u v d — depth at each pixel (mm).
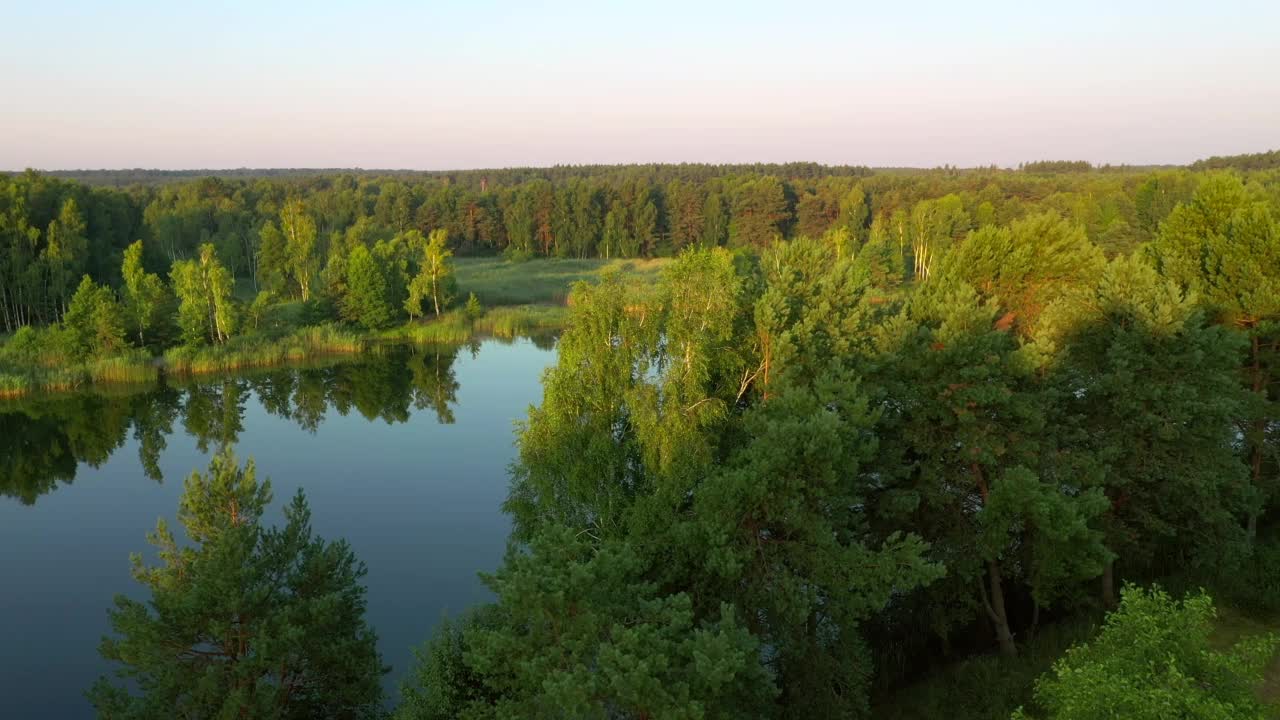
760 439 17875
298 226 98188
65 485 39938
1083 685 11008
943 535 20500
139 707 16234
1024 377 21016
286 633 16484
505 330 82688
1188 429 21266
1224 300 27750
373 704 19016
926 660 22453
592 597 13750
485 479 40000
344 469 41531
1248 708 10977
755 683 13883
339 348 73812
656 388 24062
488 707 14766
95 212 95438
